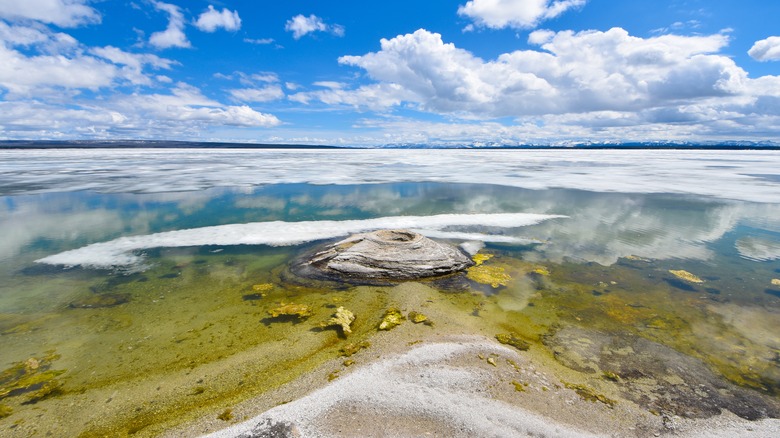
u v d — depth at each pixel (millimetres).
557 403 6766
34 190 32969
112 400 7055
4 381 7602
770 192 32625
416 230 19312
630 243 17391
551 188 35656
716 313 10578
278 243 17109
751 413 6676
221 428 6195
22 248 16531
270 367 8008
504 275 13211
